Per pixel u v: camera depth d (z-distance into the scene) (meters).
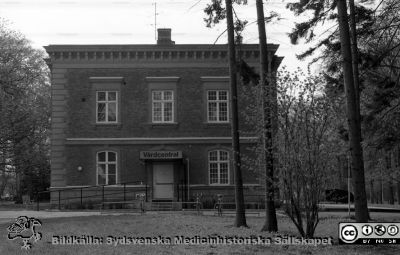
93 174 33.06
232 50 18.75
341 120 14.63
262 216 24.98
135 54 33.88
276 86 13.36
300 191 13.34
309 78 13.21
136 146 33.41
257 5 17.33
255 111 14.62
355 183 13.87
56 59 33.81
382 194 56.47
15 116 44.81
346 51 14.49
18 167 50.66
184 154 33.41
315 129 13.09
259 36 17.25
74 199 32.69
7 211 29.47
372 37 20.98
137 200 30.67
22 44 47.12
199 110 33.84
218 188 33.09
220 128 33.62
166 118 33.84
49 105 51.97
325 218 22.09
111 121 33.69
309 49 21.84
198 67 34.06
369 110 20.53
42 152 53.03
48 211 29.08
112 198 32.78
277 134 13.38
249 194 32.38
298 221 13.56
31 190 52.00
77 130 33.38
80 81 33.75
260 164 14.73
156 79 33.81
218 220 20.47
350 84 14.36
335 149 13.34
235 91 18.55
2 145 47.22
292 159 13.14
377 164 26.23
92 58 33.84
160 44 33.84
